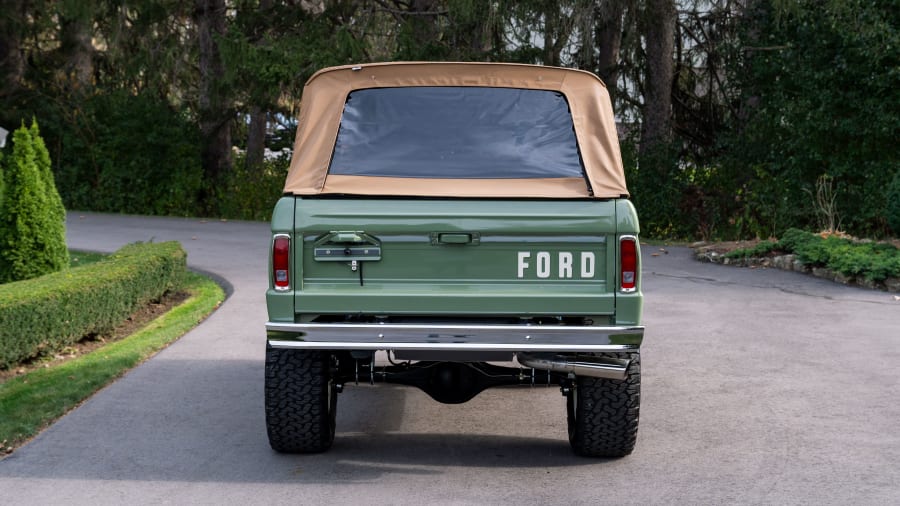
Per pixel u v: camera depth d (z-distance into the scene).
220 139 31.84
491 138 6.33
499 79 6.51
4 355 9.02
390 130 6.37
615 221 5.68
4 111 31.94
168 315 12.52
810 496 5.63
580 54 25.66
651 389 8.37
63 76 34.44
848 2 20.47
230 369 9.16
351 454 6.54
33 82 34.47
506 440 6.94
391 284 5.73
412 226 5.69
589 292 5.69
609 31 25.42
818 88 21.80
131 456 6.45
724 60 25.09
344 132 6.35
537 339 5.58
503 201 5.73
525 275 5.71
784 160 23.03
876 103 20.86
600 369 5.69
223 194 30.48
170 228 25.11
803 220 22.80
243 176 30.69
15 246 12.92
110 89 33.47
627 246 5.68
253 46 26.25
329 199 5.75
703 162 27.59
